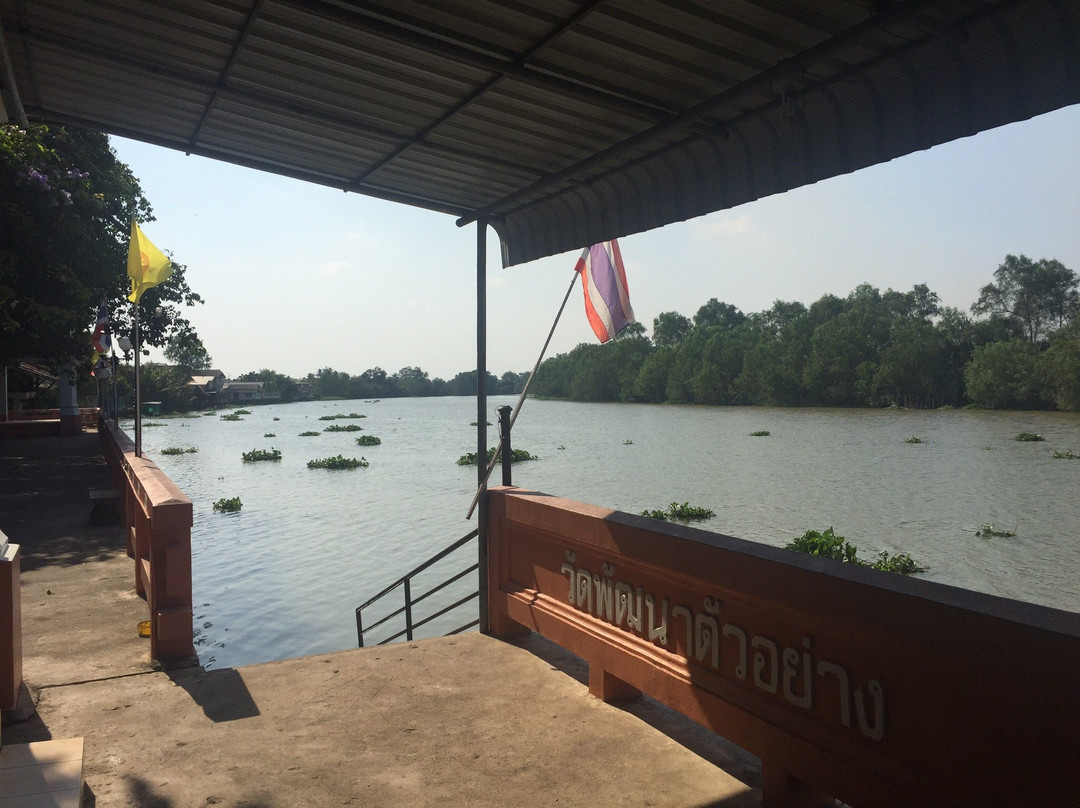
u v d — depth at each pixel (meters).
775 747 3.18
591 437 63.22
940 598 2.52
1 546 4.31
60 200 19.47
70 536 10.38
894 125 3.15
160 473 7.03
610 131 4.46
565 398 185.25
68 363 24.47
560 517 4.69
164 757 3.84
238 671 5.00
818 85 3.34
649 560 3.88
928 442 51.38
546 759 3.76
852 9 2.96
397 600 15.40
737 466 39.81
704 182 4.21
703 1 3.02
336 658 5.21
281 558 19.61
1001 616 2.31
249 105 4.64
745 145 3.88
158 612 5.25
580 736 4.00
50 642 5.79
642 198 4.69
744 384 122.56
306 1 3.38
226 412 129.25
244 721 4.25
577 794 3.44
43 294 20.33
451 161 5.15
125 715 4.35
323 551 20.39
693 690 3.63
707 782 3.53
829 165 3.46
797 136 3.59
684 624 3.72
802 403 113.12
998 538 21.16
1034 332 109.56
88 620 6.44
